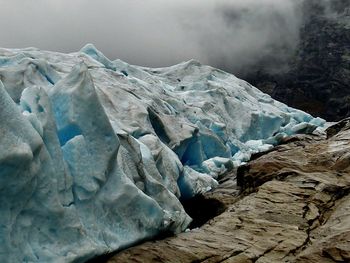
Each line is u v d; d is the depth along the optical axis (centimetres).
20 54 1302
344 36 13375
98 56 2173
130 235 957
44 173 797
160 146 1403
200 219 1527
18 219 755
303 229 1083
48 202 794
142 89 1931
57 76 1205
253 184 1611
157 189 1152
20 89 1082
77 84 965
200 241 1013
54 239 798
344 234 970
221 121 2539
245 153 2486
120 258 883
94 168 921
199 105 2527
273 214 1170
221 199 1590
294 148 2120
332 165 1638
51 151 852
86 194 895
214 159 2125
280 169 1636
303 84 13062
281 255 948
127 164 1107
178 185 1622
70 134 956
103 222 923
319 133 2867
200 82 3005
